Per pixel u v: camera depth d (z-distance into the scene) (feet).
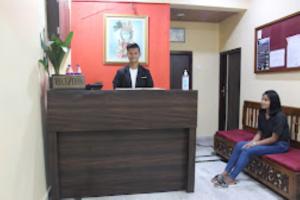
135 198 8.76
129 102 8.36
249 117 14.37
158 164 9.06
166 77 13.74
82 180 8.66
